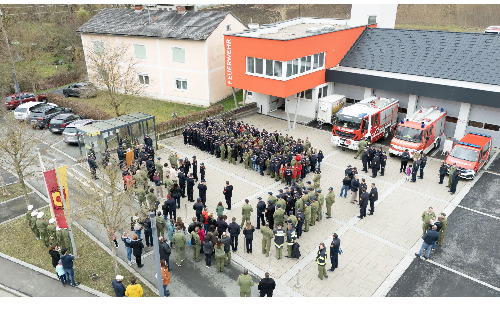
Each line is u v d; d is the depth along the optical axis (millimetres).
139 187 19484
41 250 17141
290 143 24453
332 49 31000
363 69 30891
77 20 53250
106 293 14570
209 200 20922
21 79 38812
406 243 17328
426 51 29703
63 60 50250
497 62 26562
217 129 26891
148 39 36656
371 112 26250
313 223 18562
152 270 15875
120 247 17344
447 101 28016
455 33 29688
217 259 15391
